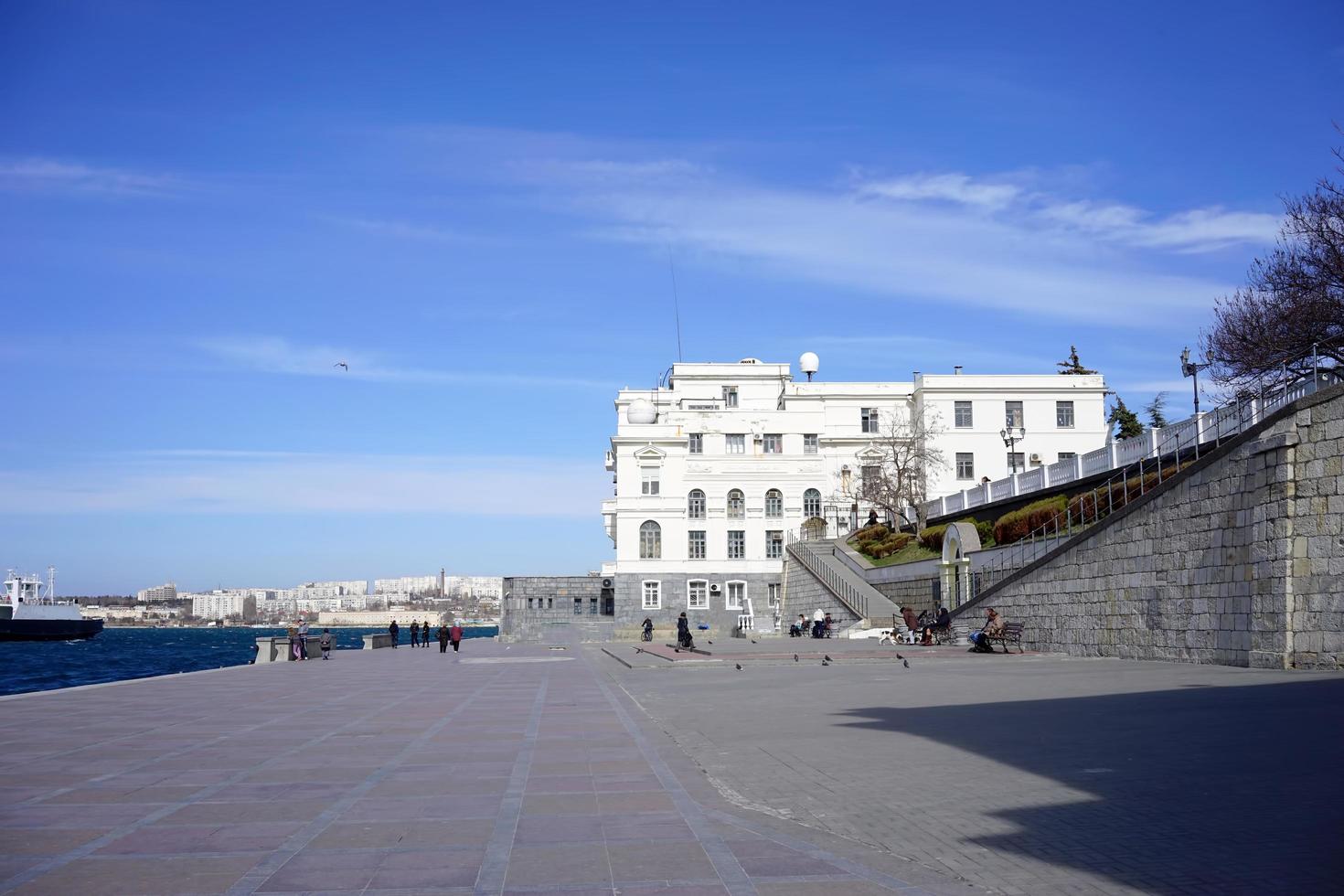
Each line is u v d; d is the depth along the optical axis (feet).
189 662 306.96
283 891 25.03
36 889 25.31
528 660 147.84
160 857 28.35
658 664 121.49
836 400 289.12
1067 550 116.26
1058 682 77.61
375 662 151.74
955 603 163.43
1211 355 175.73
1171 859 25.95
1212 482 90.17
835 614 210.59
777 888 24.81
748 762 43.91
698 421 282.36
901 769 40.55
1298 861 25.32
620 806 34.71
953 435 282.97
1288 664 79.41
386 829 31.50
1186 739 44.68
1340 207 149.69
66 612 436.35
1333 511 76.54
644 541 275.80
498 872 26.55
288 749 49.42
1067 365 339.98
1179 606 94.63
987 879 25.12
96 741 52.90
